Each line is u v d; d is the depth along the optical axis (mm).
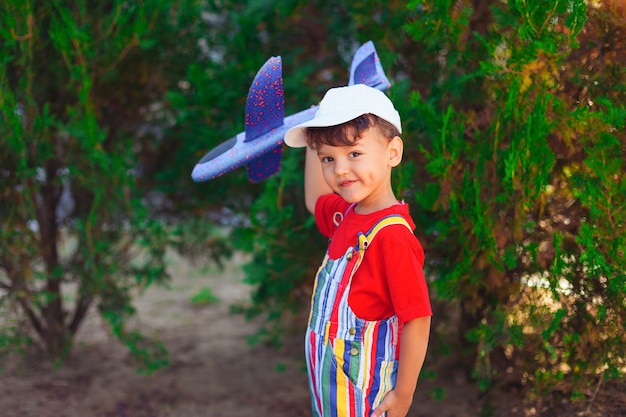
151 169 4059
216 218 4012
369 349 1796
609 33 2350
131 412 3354
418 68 3088
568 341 2516
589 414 2617
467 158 2555
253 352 4199
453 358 3426
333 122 1749
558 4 2158
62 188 3670
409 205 2848
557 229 2533
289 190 3494
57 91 3455
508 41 2355
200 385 3678
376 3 3027
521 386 2797
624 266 2287
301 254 3281
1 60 3004
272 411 3365
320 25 3678
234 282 5895
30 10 3000
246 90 3414
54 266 3672
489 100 2701
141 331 4570
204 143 3480
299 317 3967
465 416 3104
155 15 3236
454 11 2547
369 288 1789
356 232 1841
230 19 3771
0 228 3309
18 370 3805
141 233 3598
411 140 2902
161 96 3746
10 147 3176
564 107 2287
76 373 3795
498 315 2584
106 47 3193
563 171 2531
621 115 2178
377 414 1781
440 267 2830
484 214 2475
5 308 3559
